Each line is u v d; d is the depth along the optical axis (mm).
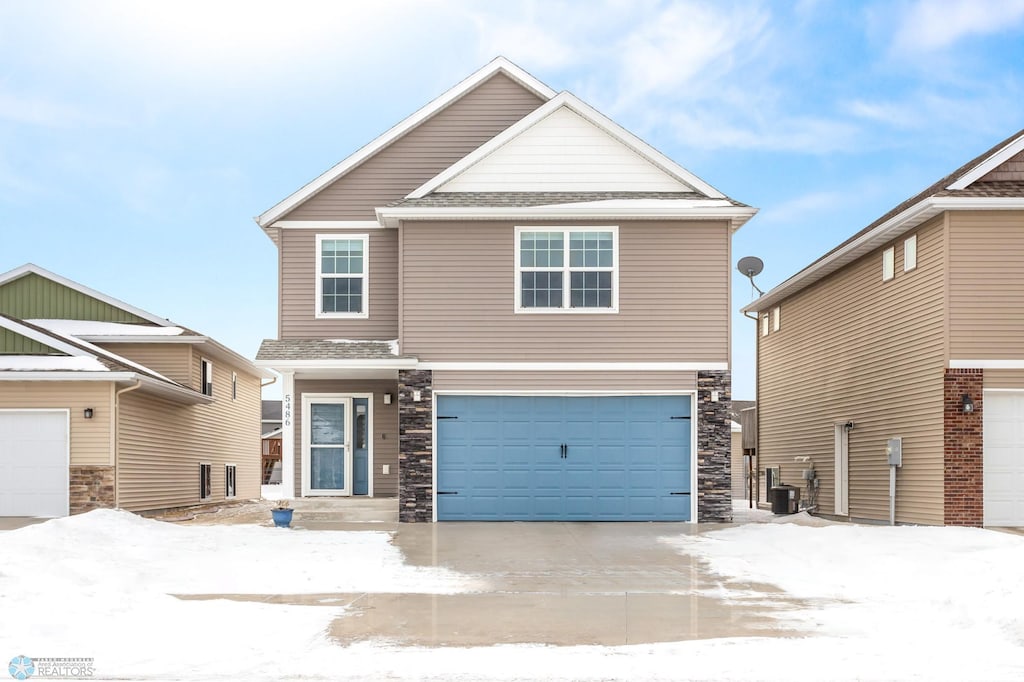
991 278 15828
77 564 10227
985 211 15906
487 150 18047
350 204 19641
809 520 17641
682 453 17062
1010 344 15758
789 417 25094
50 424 17812
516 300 17125
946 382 15750
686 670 6547
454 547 13133
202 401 23016
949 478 15664
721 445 16906
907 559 11320
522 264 17250
